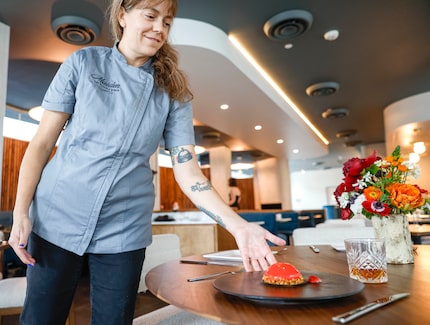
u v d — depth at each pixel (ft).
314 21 13.46
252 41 14.60
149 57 3.41
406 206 3.62
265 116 20.84
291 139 27.12
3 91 11.58
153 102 3.25
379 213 3.68
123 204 3.07
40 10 11.57
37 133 3.09
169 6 3.12
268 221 18.61
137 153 3.11
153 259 5.23
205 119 21.12
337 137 32.32
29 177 2.98
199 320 3.70
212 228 11.61
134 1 3.04
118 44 3.43
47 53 14.38
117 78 3.15
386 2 12.52
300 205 59.31
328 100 22.39
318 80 19.06
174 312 4.00
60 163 3.02
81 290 9.88
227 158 32.22
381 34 14.64
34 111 18.10
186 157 3.44
